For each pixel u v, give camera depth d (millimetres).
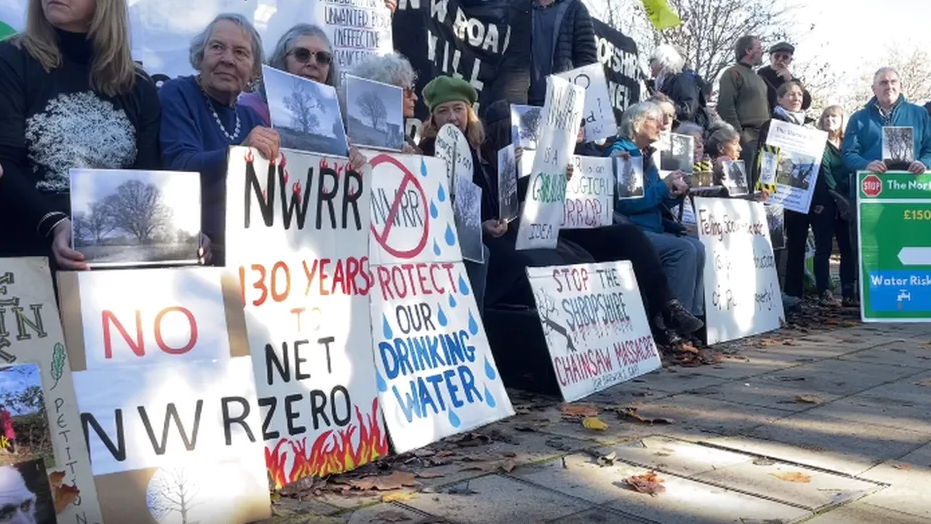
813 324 7875
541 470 3430
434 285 4211
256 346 3258
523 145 5508
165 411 2799
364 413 3578
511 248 5344
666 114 6883
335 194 3635
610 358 5164
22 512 2467
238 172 3236
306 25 4645
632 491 3195
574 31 7355
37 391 2568
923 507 3086
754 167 8766
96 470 2625
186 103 3721
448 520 2885
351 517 2912
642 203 6570
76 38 3213
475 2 6801
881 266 8047
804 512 3014
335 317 3578
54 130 3131
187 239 3018
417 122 6352
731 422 4203
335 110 3689
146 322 2848
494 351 5023
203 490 2795
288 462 3238
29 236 3088
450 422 3943
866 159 8539
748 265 7262
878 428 4121
